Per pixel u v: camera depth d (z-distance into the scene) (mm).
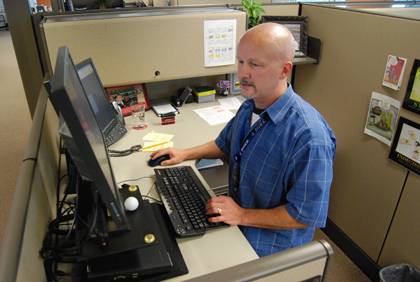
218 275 591
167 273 907
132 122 1832
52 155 1310
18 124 3707
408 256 1689
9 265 608
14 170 2900
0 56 6105
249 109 1290
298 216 1097
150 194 1249
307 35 2193
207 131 1734
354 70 1878
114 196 719
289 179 1141
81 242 870
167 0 3365
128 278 872
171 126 1788
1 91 4586
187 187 1262
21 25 1761
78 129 609
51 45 1621
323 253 638
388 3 2371
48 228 983
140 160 1474
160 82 2080
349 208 2047
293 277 634
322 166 1076
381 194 1802
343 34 1923
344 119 2006
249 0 2062
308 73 2277
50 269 848
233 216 1114
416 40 1492
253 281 596
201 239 1050
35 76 1873
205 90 2082
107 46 1699
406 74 1559
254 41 1072
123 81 1799
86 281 863
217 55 1930
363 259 1957
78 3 3039
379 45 1690
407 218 1667
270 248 1187
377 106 1746
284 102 1145
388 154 1720
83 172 737
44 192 1035
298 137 1096
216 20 1853
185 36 1821
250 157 1205
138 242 892
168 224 1107
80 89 971
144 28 1729
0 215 2385
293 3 2227
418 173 1567
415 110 1531
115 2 3176
